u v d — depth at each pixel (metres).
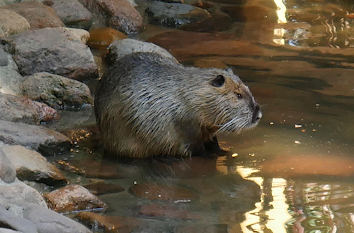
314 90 14.23
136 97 11.09
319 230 8.55
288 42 17.83
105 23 18.22
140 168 10.89
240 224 8.78
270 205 9.41
